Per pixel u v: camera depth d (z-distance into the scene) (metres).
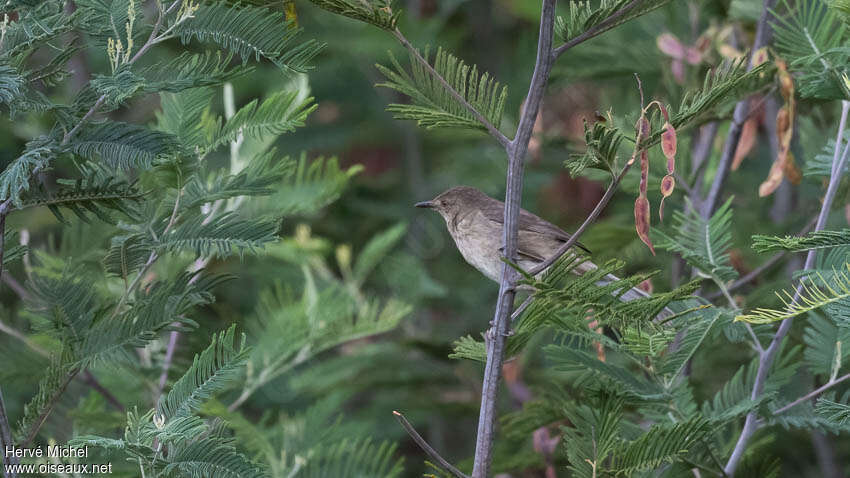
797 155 10.96
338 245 15.02
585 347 7.48
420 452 15.77
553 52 5.21
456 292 16.03
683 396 7.27
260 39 5.29
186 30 5.32
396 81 5.55
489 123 5.38
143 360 8.12
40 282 5.66
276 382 11.41
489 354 5.38
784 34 7.21
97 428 7.53
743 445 6.67
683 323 6.34
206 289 5.77
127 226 5.91
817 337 6.90
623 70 10.98
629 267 10.84
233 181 6.14
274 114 6.22
